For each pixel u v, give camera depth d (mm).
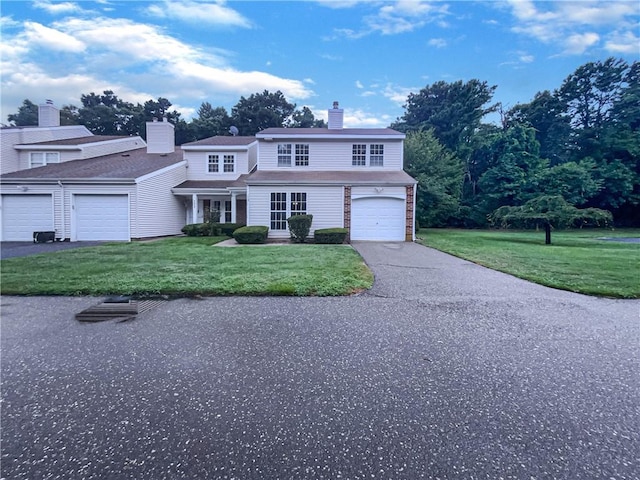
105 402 2525
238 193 17703
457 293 5742
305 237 14125
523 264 8570
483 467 1884
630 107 30734
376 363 3164
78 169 16203
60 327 4098
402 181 14883
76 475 1815
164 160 18719
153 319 4391
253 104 41688
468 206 29156
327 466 1896
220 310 4773
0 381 2820
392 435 2158
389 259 9492
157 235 16219
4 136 18281
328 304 5066
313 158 16812
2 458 1937
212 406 2482
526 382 2814
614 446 2047
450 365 3123
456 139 32000
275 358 3271
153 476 1812
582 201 26281
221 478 1802
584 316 4555
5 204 14391
